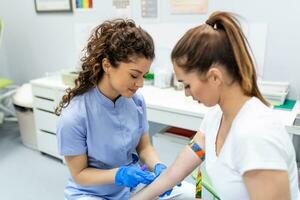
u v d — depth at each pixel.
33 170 2.36
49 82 2.37
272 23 1.79
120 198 1.22
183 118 1.69
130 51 0.94
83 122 1.07
